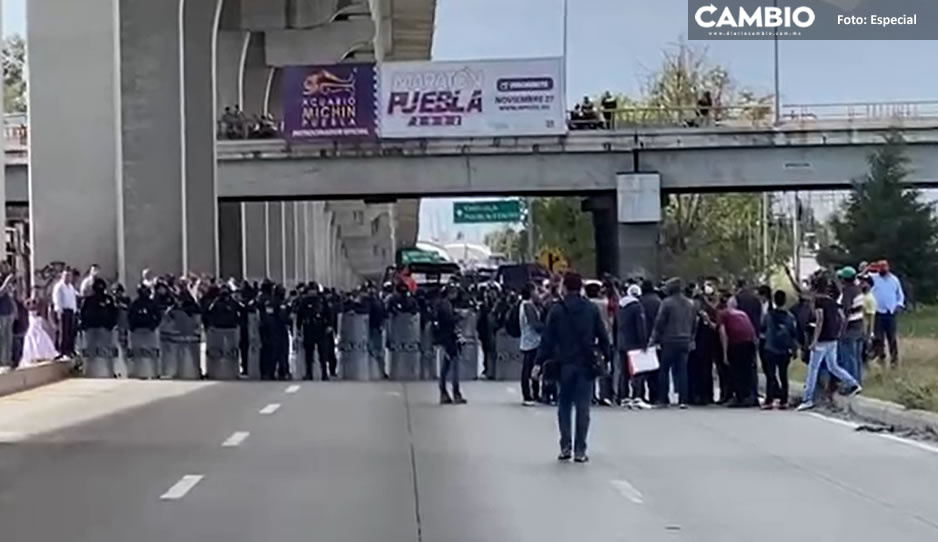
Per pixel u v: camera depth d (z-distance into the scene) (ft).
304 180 164.45
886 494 45.47
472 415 73.15
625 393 81.97
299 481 48.19
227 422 69.21
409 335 104.88
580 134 162.30
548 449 57.82
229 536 37.40
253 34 218.59
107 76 124.16
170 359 103.96
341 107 163.43
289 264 239.50
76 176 124.26
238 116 172.24
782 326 79.61
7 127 178.40
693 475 50.01
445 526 38.96
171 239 140.05
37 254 124.26
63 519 40.27
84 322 102.89
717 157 163.63
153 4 139.54
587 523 39.52
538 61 161.68
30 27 124.57
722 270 247.09
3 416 72.43
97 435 63.26
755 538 37.19
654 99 259.39
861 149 168.86
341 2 217.36
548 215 278.46
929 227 180.14
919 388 72.59
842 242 185.16
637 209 161.27
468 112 161.99
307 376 105.70
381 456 55.31
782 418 73.20
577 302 53.52
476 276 190.49
